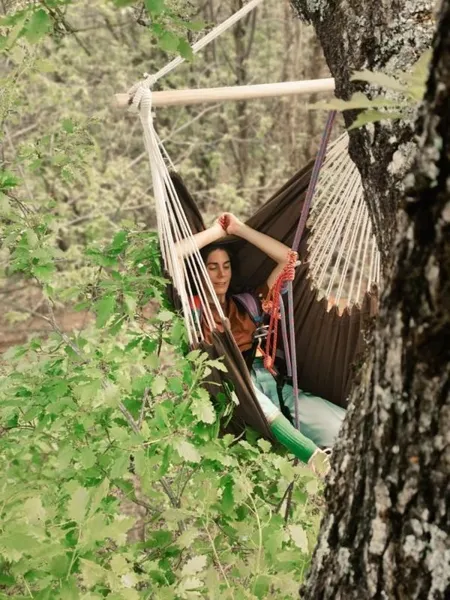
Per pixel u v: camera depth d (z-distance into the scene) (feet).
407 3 4.35
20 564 5.48
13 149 19.03
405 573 3.51
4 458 8.11
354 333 8.23
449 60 2.85
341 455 3.93
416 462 3.37
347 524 3.81
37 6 5.59
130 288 7.34
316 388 8.73
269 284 8.70
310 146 24.13
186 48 5.41
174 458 6.97
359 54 4.50
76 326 19.76
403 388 3.33
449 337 3.14
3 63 15.52
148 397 7.98
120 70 24.35
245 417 7.54
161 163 7.09
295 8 5.15
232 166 26.89
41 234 7.55
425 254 3.07
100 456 6.89
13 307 20.35
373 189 4.55
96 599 5.27
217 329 7.30
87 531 5.23
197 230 8.07
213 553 6.86
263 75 25.79
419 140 3.04
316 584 4.02
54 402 6.82
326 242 8.23
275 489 7.69
